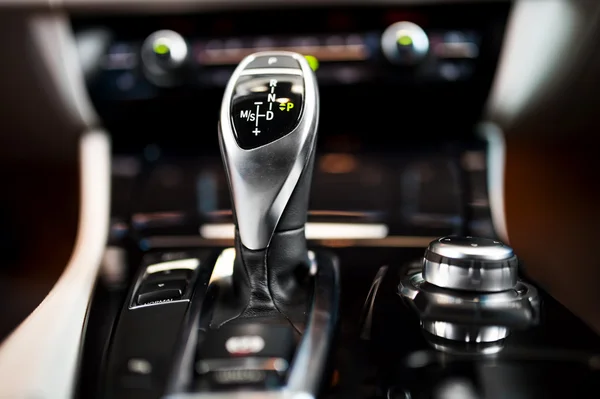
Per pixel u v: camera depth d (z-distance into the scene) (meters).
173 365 0.30
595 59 0.53
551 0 0.50
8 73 0.53
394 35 0.52
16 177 0.58
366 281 0.40
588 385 0.30
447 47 0.52
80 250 0.50
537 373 0.30
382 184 0.57
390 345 0.32
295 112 0.34
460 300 0.33
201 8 0.51
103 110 0.54
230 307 0.36
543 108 0.54
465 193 0.55
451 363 0.31
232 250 0.41
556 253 0.58
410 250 0.47
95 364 0.33
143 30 0.52
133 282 0.39
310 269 0.37
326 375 0.30
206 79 0.53
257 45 0.52
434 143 0.56
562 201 0.57
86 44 0.53
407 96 0.53
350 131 0.55
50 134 0.56
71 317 0.37
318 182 0.56
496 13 0.51
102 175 0.55
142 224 0.54
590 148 0.56
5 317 0.55
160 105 0.53
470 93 0.53
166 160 0.56
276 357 0.30
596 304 0.60
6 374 0.32
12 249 0.60
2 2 0.51
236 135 0.34
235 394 0.28
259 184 0.34
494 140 0.55
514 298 0.33
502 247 0.33
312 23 0.52
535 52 0.52
